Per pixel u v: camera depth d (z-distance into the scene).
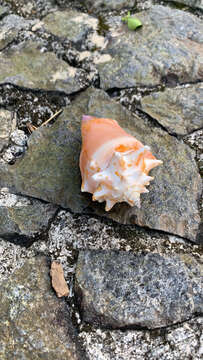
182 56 0.59
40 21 0.65
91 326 0.44
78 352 0.43
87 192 0.50
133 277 0.46
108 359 0.43
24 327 0.44
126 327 0.44
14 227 0.49
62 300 0.46
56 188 0.51
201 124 0.55
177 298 0.45
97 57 0.61
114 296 0.45
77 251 0.48
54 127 0.55
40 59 0.61
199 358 0.43
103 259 0.47
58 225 0.50
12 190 0.52
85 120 0.51
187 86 0.58
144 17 0.63
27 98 0.58
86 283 0.46
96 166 0.44
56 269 0.47
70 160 0.52
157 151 0.52
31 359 0.43
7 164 0.54
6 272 0.48
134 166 0.43
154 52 0.59
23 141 0.56
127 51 0.60
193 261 0.47
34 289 0.46
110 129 0.48
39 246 0.49
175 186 0.50
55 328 0.44
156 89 0.57
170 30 0.61
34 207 0.51
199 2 0.64
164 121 0.55
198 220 0.49
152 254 0.47
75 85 0.59
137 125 0.55
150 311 0.44
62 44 0.62
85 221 0.50
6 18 0.65
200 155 0.53
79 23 0.64
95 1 0.66
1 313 0.45
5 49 0.62
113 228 0.49
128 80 0.58
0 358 0.43
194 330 0.44
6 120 0.57
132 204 0.44
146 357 0.43
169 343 0.43
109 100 0.56
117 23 0.63
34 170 0.52
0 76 0.59
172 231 0.48
